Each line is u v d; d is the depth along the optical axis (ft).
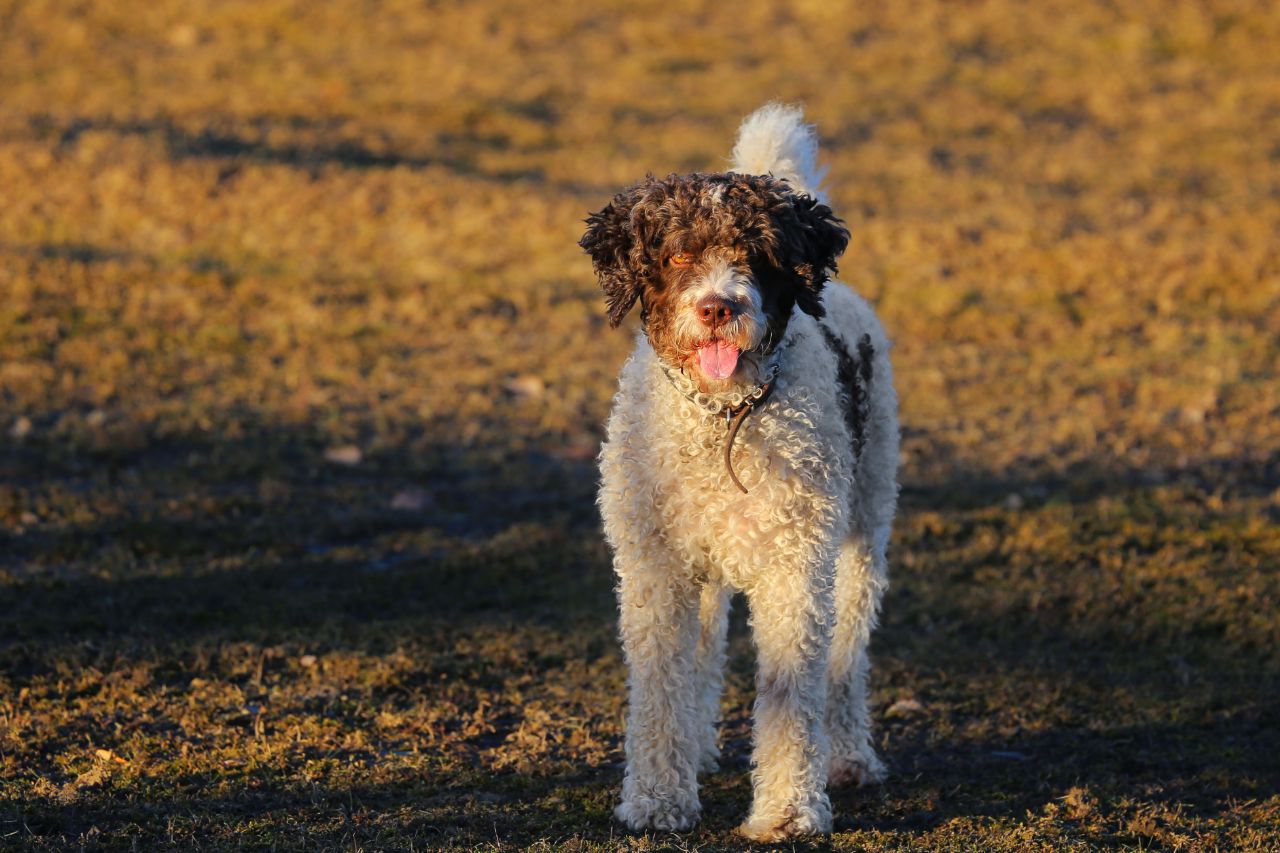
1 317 52.54
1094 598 32.24
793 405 20.38
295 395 47.88
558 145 85.05
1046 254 65.46
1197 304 61.00
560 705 26.18
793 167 24.03
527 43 106.42
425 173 74.43
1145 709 26.81
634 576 20.93
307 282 60.13
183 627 29.25
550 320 58.34
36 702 24.95
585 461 42.98
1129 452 44.42
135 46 101.76
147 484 38.70
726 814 21.74
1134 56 107.04
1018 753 24.91
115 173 68.95
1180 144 89.15
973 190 76.28
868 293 61.36
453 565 33.76
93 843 19.58
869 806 22.38
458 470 41.63
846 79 100.42
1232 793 23.12
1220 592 32.55
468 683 27.14
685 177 20.24
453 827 20.75
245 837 20.04
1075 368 53.83
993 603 31.94
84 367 49.24
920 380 51.62
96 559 32.99
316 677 26.94
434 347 54.44
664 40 107.86
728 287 19.01
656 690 20.95
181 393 47.47
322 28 107.65
